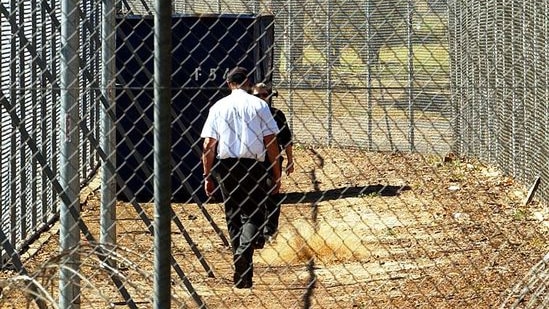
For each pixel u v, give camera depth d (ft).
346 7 116.78
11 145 123.65
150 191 154.40
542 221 140.46
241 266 105.40
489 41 178.60
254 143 106.52
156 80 61.26
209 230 138.82
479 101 172.04
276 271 113.50
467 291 103.14
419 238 131.54
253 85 114.42
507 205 157.17
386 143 195.93
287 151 122.11
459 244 126.72
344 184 181.88
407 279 108.78
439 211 152.87
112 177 94.07
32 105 125.90
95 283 91.45
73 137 79.77
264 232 111.24
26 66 128.57
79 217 79.36
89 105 145.38
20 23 121.08
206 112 159.74
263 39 144.77
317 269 114.32
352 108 146.00
